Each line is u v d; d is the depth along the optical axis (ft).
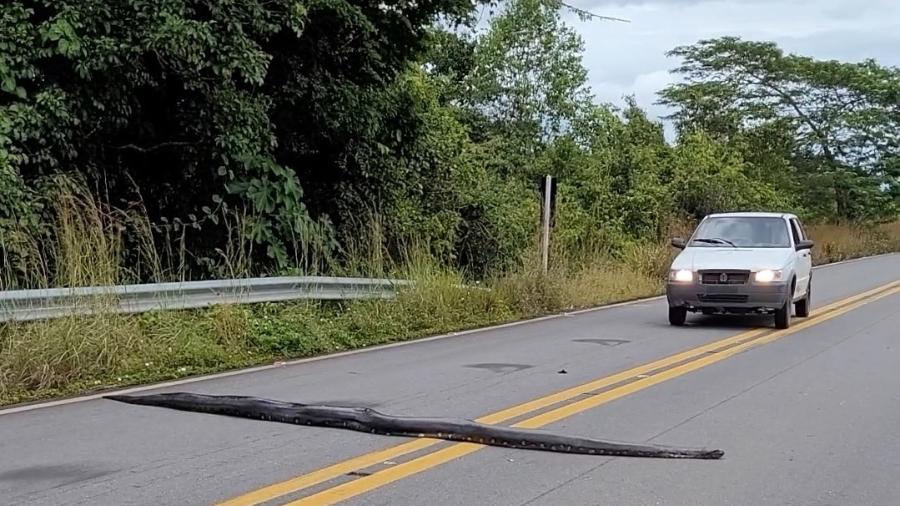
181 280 44.37
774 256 48.78
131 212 46.26
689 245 52.29
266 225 51.08
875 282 81.00
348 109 57.21
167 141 50.98
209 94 48.65
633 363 36.32
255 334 38.68
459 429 23.95
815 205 145.48
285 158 60.44
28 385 30.27
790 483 20.30
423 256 53.93
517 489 19.53
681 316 49.34
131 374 32.99
